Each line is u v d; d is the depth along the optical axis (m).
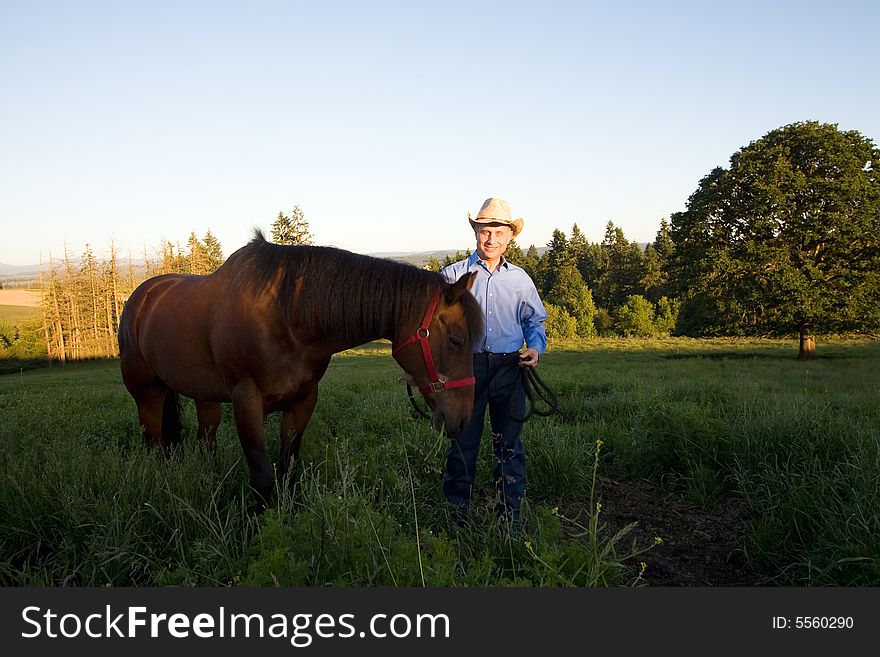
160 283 4.50
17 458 3.67
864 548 2.61
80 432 4.85
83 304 53.75
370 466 3.66
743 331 26.08
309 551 2.25
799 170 24.98
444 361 2.97
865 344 32.28
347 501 2.45
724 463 4.38
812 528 3.02
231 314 3.26
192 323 3.58
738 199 26.11
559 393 8.66
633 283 77.62
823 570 2.67
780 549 3.05
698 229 26.92
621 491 4.27
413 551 2.19
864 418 5.39
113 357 53.94
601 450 5.00
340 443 4.24
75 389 12.85
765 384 11.64
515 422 3.46
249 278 3.27
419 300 3.01
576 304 59.47
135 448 4.20
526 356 3.34
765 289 24.20
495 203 3.39
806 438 4.32
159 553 2.71
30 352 51.19
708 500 3.95
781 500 3.40
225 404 6.49
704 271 26.00
